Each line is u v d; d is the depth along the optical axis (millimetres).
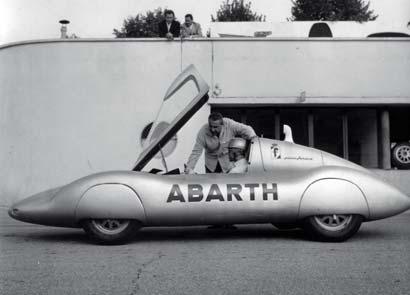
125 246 5891
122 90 13172
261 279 4188
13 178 13031
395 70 13406
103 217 5773
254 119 13914
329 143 13977
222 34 16312
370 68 13391
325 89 13344
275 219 5875
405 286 3949
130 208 5754
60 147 13062
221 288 3912
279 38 13305
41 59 13141
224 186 5859
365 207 5852
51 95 13109
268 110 13930
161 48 13258
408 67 13406
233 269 4566
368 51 13391
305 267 4621
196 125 13188
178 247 5781
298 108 13984
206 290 3857
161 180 5910
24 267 4738
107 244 5945
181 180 5934
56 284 4098
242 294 3748
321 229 5906
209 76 13297
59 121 13094
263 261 4906
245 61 13320
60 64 13133
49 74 13117
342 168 6035
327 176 5906
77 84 13141
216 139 6914
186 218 5809
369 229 7195
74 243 6148
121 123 13133
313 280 4148
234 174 6023
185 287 3951
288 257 5090
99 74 13180
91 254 5375
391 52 13414
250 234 6766
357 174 5984
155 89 13203
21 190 12984
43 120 13086
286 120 13938
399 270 4480
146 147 7023
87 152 13070
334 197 5812
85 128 13102
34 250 5672
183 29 13961
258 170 6152
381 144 13961
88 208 5773
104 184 5820
